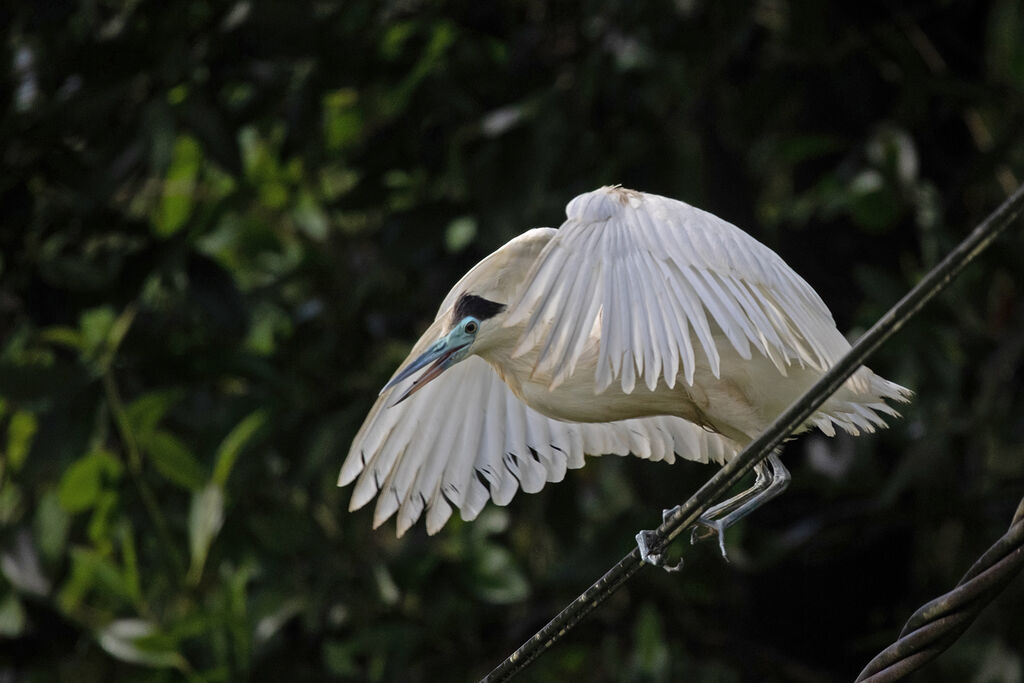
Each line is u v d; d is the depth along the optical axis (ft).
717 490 15.19
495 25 37.45
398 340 38.73
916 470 32.32
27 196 33.78
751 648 37.93
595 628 37.68
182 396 35.94
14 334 35.04
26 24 32.83
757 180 43.09
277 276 38.91
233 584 32.86
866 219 33.24
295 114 34.32
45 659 35.01
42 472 34.58
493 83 35.63
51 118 32.35
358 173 36.45
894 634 35.68
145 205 38.73
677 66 35.19
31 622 34.96
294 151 35.01
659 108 35.40
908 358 32.89
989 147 37.11
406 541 39.01
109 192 32.40
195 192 37.68
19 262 34.12
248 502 36.24
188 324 36.73
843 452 34.76
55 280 33.47
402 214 34.68
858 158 33.86
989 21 37.76
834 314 38.52
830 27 35.68
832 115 37.78
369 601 36.40
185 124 33.04
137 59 32.60
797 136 34.40
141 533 37.17
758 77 35.40
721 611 38.73
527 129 33.04
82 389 32.73
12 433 35.37
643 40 33.96
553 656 37.91
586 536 38.81
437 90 35.12
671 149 34.47
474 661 36.27
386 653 34.55
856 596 38.73
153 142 32.04
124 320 33.81
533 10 37.88
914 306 13.65
